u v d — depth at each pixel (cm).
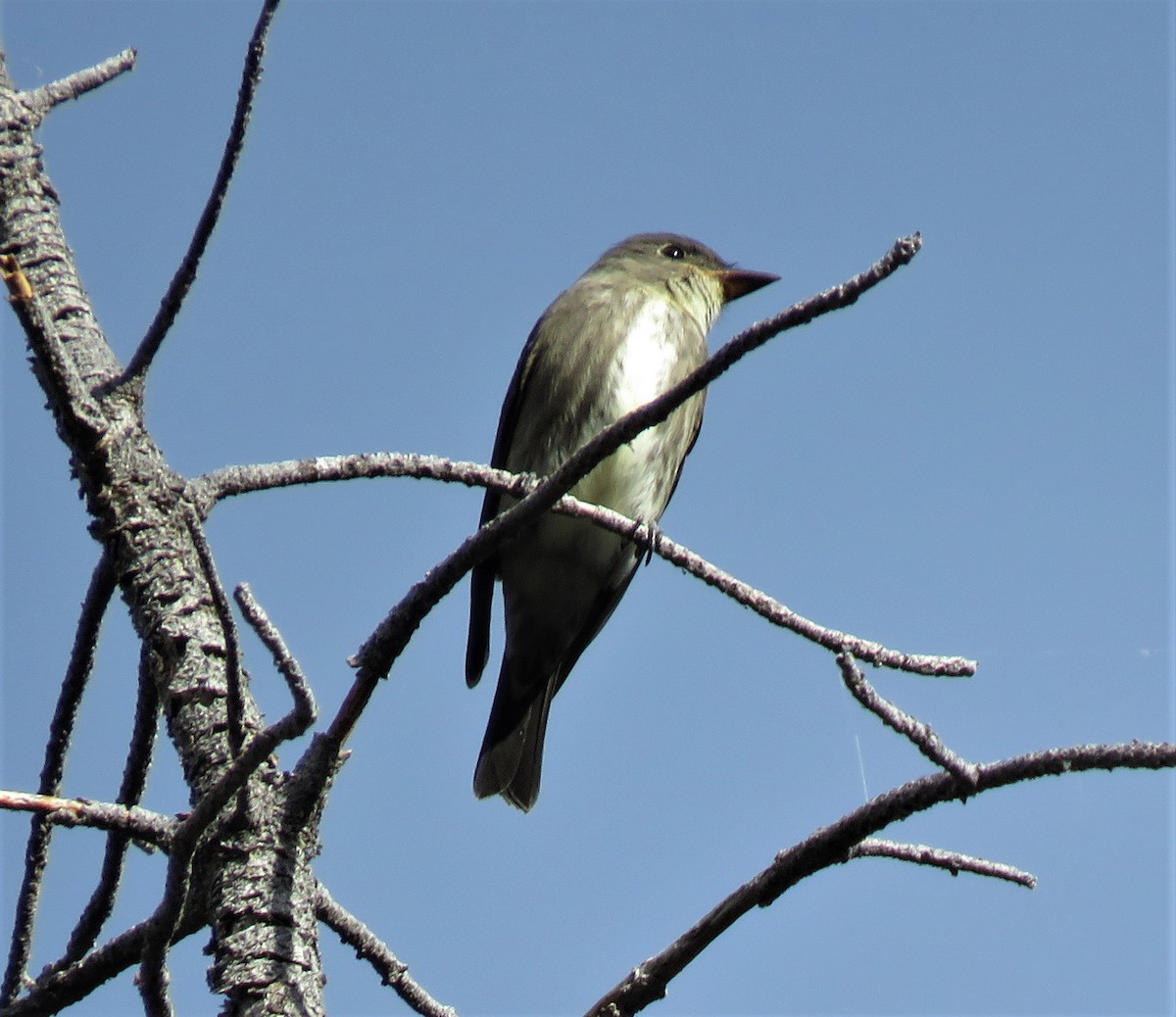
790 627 618
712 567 634
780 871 540
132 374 619
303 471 630
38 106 707
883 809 524
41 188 690
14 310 575
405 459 644
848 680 500
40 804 506
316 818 537
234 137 568
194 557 602
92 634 629
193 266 597
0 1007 588
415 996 581
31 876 615
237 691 515
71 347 645
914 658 606
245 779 471
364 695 536
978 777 508
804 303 510
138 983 497
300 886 528
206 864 525
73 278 670
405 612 530
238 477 623
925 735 502
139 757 614
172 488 610
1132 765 493
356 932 577
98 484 605
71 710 639
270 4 552
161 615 588
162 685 580
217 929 518
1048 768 501
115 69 737
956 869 550
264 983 507
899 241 493
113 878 598
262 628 469
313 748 536
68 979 560
